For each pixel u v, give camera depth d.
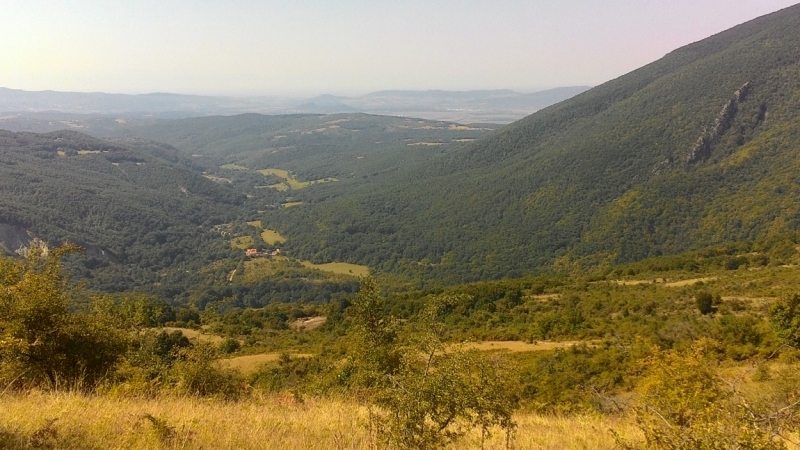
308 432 6.40
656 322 27.81
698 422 4.14
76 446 4.62
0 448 4.26
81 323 9.03
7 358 8.08
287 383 17.50
